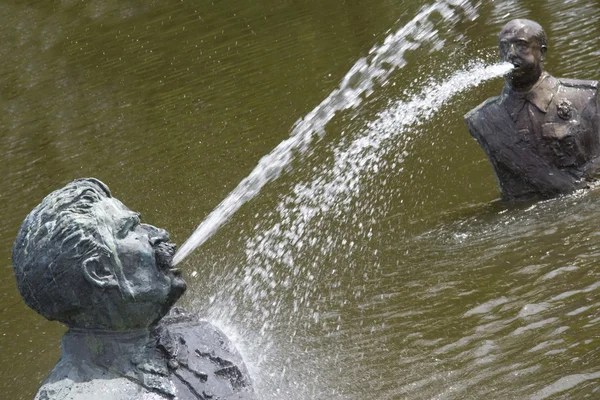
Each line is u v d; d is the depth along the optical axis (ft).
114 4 77.46
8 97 63.98
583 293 25.82
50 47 71.82
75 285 15.74
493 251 30.32
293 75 55.36
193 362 16.65
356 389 23.93
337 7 65.21
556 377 22.02
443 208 35.58
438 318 26.86
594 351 22.68
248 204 40.55
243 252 36.17
